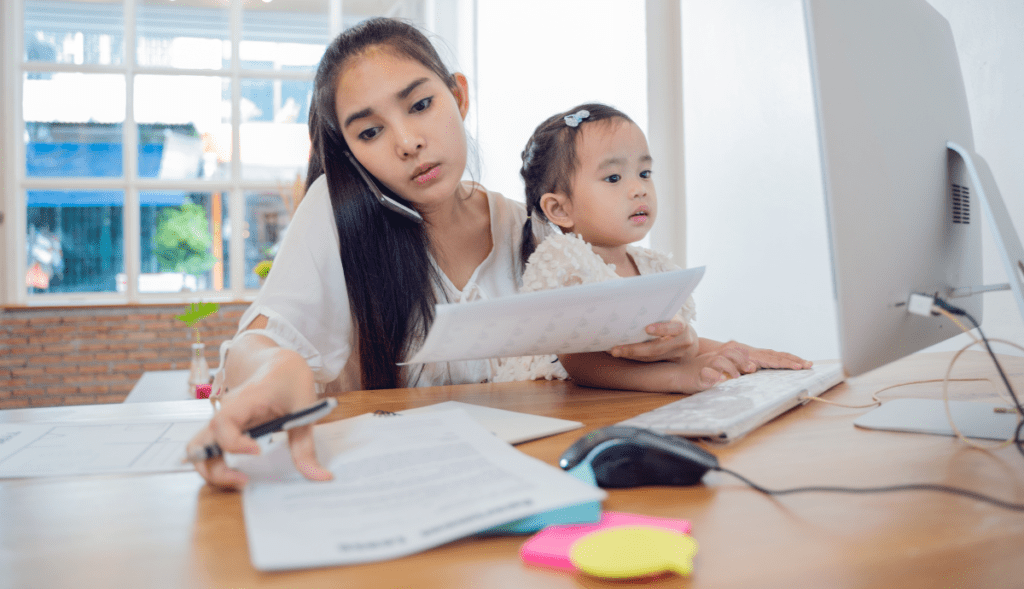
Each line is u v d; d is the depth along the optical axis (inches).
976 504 16.7
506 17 156.6
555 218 45.1
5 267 169.0
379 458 19.7
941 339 26.4
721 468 19.0
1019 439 22.5
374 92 35.8
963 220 27.4
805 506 16.9
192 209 180.7
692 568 13.5
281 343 33.2
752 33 86.5
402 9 189.8
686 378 33.1
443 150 37.2
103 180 175.5
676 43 105.6
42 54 175.3
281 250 39.6
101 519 16.9
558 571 13.6
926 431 24.1
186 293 180.4
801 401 29.5
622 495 18.1
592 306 27.1
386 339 40.4
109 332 168.1
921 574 13.1
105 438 25.5
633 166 42.6
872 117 22.1
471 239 47.7
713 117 96.1
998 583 12.8
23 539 15.6
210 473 18.6
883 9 24.1
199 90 181.8
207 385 90.8
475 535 15.5
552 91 138.3
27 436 25.9
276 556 13.4
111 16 178.7
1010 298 48.8
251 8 185.3
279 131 186.2
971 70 53.6
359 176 40.5
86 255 175.9
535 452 22.5
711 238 97.3
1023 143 48.8
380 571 13.6
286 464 19.9
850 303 20.9
